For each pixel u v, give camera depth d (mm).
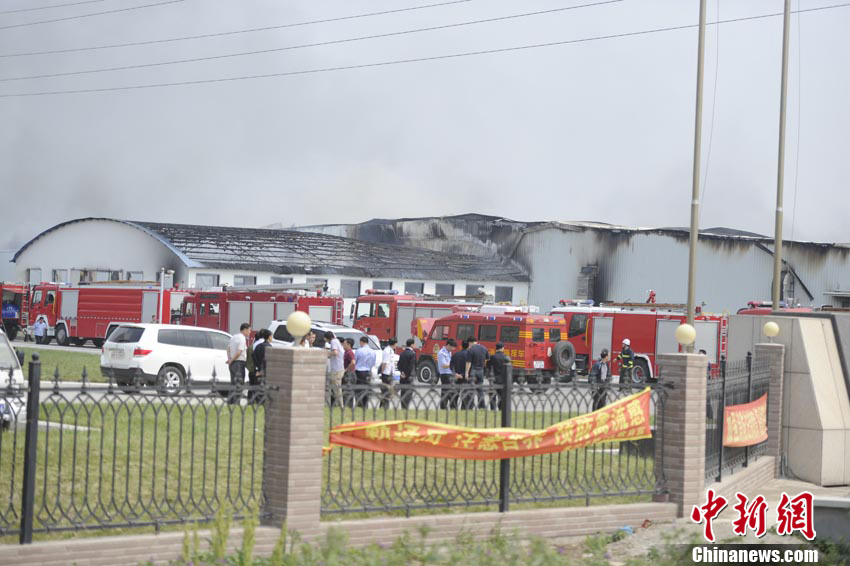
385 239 106375
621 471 17812
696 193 34312
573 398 15672
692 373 16422
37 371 11703
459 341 49094
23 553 11320
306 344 31219
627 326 52844
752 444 20422
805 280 82188
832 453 21578
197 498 14625
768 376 21797
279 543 11016
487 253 96938
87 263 91875
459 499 15016
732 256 82000
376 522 13562
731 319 23609
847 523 14766
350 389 13891
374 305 60188
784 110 36312
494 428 14688
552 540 14930
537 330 47812
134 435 18734
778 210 36375
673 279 82938
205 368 33906
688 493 16312
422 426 14164
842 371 22406
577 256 88125
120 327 33938
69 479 15086
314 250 91438
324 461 16844
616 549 14234
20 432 18234
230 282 82562
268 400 13242
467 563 12398
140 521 12633
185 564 11312
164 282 69125
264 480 13258
